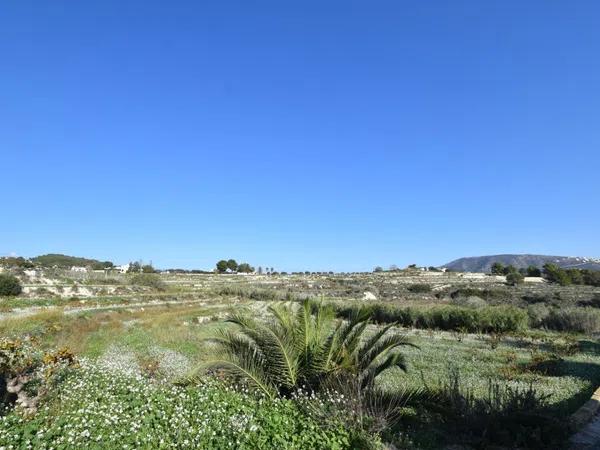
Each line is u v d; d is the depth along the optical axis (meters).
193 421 8.23
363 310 10.71
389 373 14.87
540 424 8.27
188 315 36.28
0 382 9.12
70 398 9.40
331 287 74.88
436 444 8.20
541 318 31.89
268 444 7.25
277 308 11.09
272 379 10.28
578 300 44.81
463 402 9.28
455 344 23.36
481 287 69.12
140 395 9.69
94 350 18.30
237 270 117.44
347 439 7.73
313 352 10.32
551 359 16.91
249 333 10.66
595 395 11.78
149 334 24.41
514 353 19.12
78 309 35.78
